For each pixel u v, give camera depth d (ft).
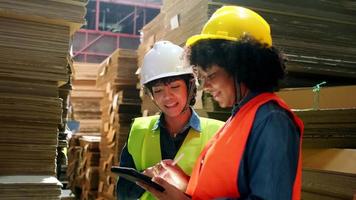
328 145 6.05
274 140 3.39
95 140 17.92
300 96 7.11
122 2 28.32
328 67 8.50
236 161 3.57
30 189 6.82
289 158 3.41
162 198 4.17
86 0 7.44
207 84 4.00
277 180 3.30
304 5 8.48
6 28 7.10
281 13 8.30
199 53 3.89
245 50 3.69
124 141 14.29
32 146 7.28
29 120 7.26
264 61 3.71
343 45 8.72
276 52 3.83
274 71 3.78
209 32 4.01
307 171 6.32
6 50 7.09
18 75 7.15
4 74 7.06
